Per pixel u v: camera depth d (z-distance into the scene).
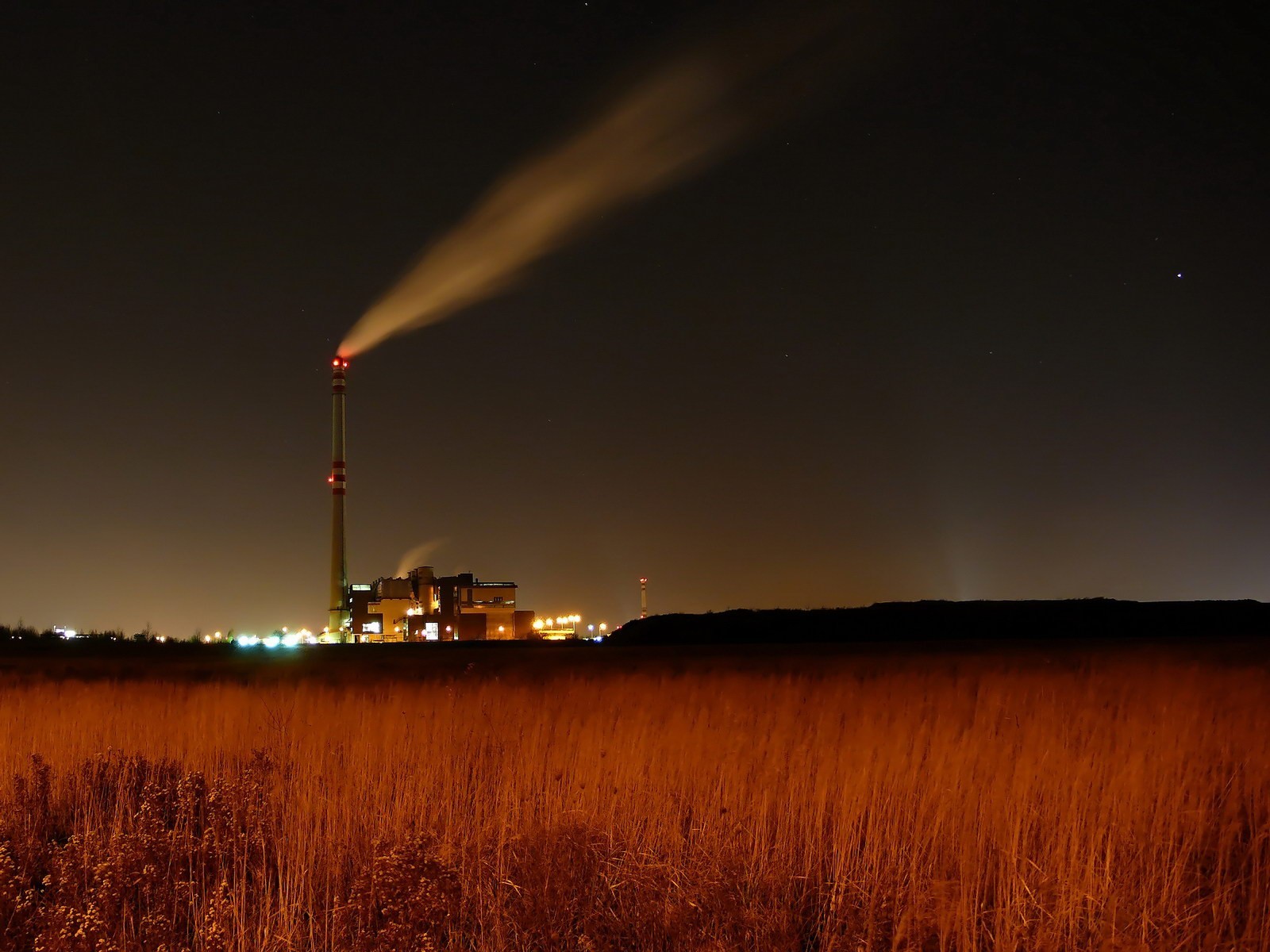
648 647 61.38
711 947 6.59
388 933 6.63
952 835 8.56
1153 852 7.88
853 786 9.55
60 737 14.15
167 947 6.72
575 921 7.47
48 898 7.49
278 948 6.93
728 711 15.08
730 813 9.22
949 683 23.36
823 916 7.83
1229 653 40.34
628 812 9.34
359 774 10.84
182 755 13.35
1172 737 12.16
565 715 15.57
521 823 9.07
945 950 6.86
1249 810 9.70
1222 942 6.88
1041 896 7.32
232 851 8.57
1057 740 11.93
